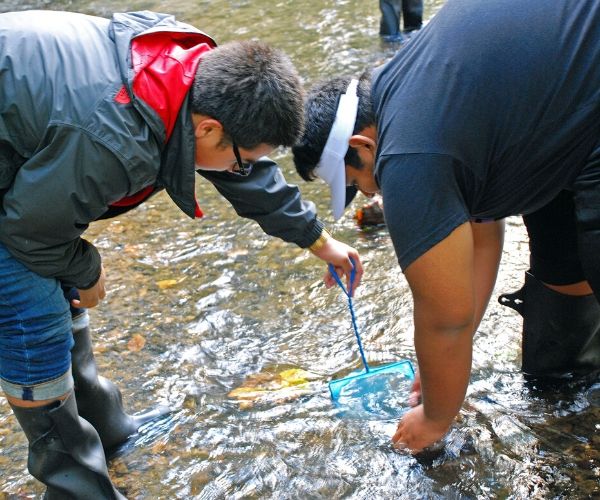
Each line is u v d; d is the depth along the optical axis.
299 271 3.51
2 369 2.08
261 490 2.41
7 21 1.89
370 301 3.26
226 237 3.85
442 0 7.07
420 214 1.83
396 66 2.01
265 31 6.50
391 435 2.57
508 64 1.85
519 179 1.97
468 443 2.52
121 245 3.86
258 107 1.87
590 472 2.38
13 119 1.79
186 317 3.27
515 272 3.31
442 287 1.88
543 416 2.61
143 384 2.90
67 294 2.28
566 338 2.63
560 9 1.90
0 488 2.49
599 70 1.87
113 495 2.30
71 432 2.17
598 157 1.95
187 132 1.89
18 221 1.84
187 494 2.42
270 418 2.70
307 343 3.06
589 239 2.02
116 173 1.83
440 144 1.82
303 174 2.24
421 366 2.09
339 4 6.98
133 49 1.87
